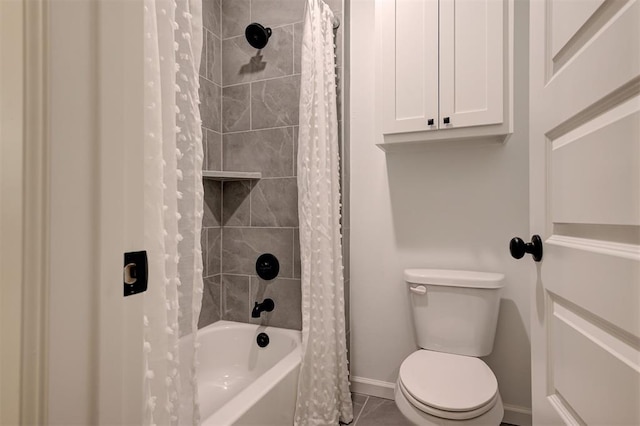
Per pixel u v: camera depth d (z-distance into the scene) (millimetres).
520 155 1586
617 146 457
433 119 1458
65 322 366
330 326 1489
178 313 679
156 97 591
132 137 441
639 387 414
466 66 1409
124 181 426
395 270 1801
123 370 420
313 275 1455
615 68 458
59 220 363
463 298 1479
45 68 356
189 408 693
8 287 359
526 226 1573
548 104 692
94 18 394
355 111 1883
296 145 1787
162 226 592
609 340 482
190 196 716
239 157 1910
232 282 1930
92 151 389
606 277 485
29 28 356
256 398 1138
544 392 716
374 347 1841
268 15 1852
